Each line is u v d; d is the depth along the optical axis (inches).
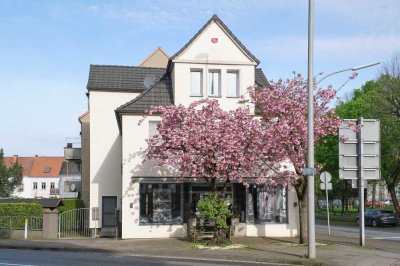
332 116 842.2
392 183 1643.7
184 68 1011.9
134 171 983.0
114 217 1243.2
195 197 989.8
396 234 1202.6
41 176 4220.0
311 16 651.5
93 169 1258.6
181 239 924.6
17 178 2746.1
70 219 1104.8
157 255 716.0
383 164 1547.7
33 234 1058.7
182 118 855.1
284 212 1007.0
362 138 802.2
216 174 828.6
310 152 644.7
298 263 623.2
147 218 974.4
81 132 1556.3
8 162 4249.5
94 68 1328.7
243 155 826.8
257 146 825.5
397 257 668.1
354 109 1753.2
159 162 922.7
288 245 812.0
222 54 1022.4
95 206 1245.7
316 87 836.6
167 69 1060.5
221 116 845.8
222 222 819.4
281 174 837.8
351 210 2982.3
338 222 1859.0
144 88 1284.4
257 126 826.8
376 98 1524.4
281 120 807.7
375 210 1640.0
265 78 1219.9
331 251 725.9
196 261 643.5
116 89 1278.3
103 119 1274.6
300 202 840.9
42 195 4202.8
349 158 808.3
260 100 848.3
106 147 1267.2
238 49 1026.7
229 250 746.2
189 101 1007.0
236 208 998.4
